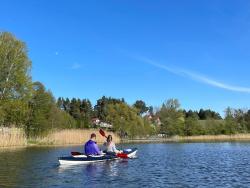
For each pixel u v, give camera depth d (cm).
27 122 5812
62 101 15650
